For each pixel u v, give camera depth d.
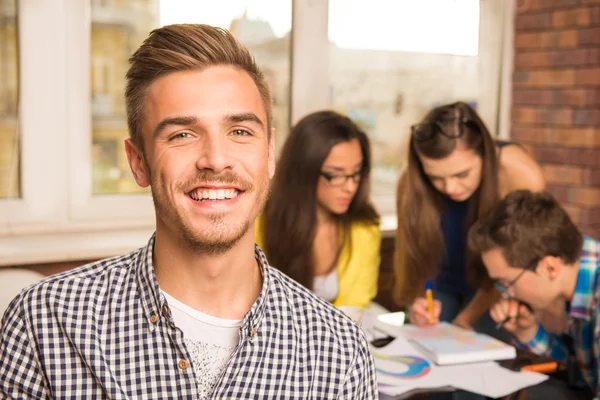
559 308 1.76
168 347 0.82
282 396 0.86
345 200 2.09
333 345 0.90
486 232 1.72
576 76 2.95
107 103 2.57
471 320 2.17
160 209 0.81
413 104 3.13
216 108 0.78
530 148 3.17
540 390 1.44
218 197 0.79
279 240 2.10
